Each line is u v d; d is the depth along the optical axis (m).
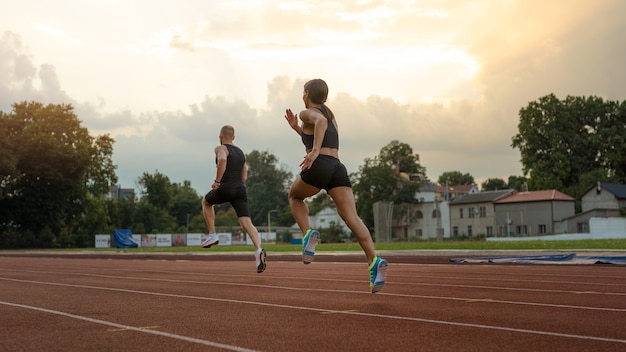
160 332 4.19
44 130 60.34
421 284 8.06
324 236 76.44
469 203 78.69
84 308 5.68
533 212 72.75
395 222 46.72
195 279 9.70
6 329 4.41
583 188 73.31
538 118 76.75
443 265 13.99
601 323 4.43
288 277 9.93
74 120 62.97
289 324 4.50
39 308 5.72
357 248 28.91
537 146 76.75
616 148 75.94
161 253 30.73
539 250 19.12
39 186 59.97
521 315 4.88
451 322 4.51
